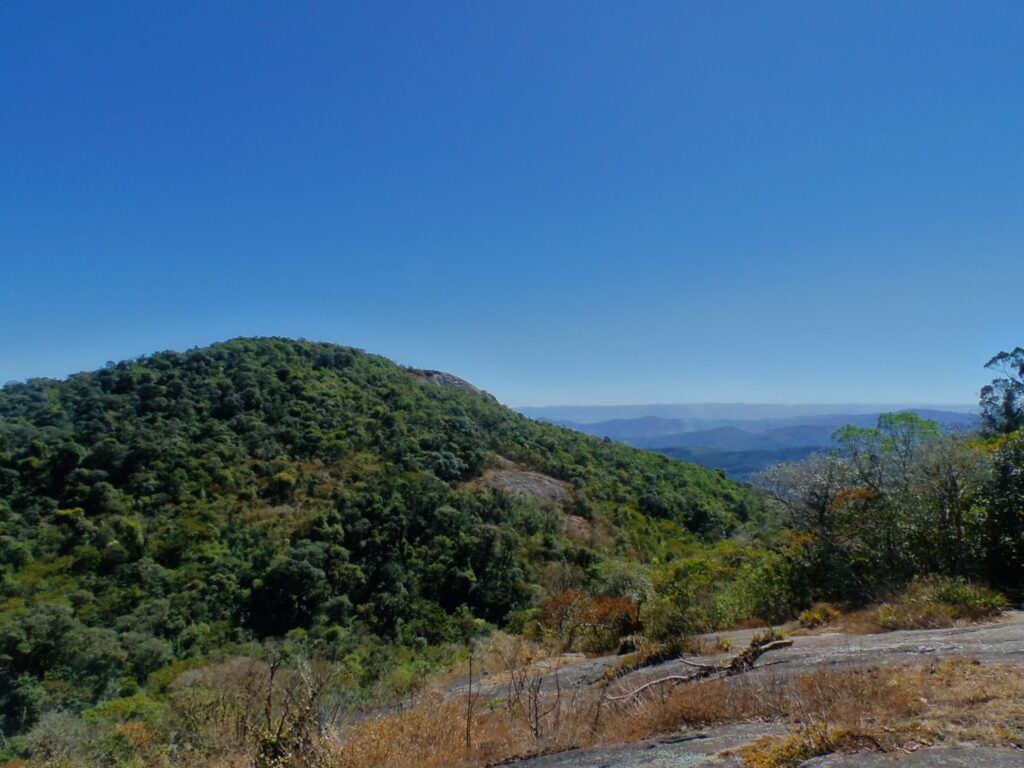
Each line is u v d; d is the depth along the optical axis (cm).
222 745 657
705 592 1334
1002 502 958
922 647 536
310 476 4147
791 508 1339
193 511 3584
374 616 2847
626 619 1245
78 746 903
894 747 285
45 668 2208
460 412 6219
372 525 3475
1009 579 928
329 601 2861
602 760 402
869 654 547
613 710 563
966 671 403
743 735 377
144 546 3197
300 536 3394
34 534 3256
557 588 2572
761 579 1270
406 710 732
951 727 300
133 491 3719
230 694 783
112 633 2447
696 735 409
